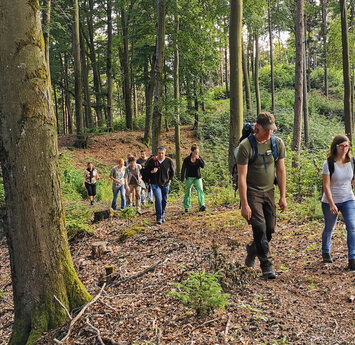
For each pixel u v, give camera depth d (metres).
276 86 42.69
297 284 4.52
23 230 4.39
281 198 4.51
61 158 20.70
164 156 9.47
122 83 39.09
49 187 4.45
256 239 4.52
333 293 4.14
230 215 8.99
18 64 4.20
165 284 5.08
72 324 4.12
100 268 6.81
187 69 20.67
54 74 30.83
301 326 3.50
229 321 3.65
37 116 4.30
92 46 31.38
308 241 6.19
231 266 4.73
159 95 17.00
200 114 27.72
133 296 4.90
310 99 35.59
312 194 9.16
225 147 24.97
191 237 7.61
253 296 4.23
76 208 12.04
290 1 27.50
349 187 4.95
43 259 4.46
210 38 18.75
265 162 4.35
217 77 41.25
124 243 8.09
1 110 4.27
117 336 3.88
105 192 17.94
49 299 4.46
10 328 5.73
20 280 4.47
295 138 14.84
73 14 22.50
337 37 25.64
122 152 24.70
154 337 3.66
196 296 3.93
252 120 28.75
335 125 30.61
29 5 4.24
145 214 11.27
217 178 15.30
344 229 6.41
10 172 4.33
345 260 5.09
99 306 4.60
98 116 34.91
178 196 14.38
